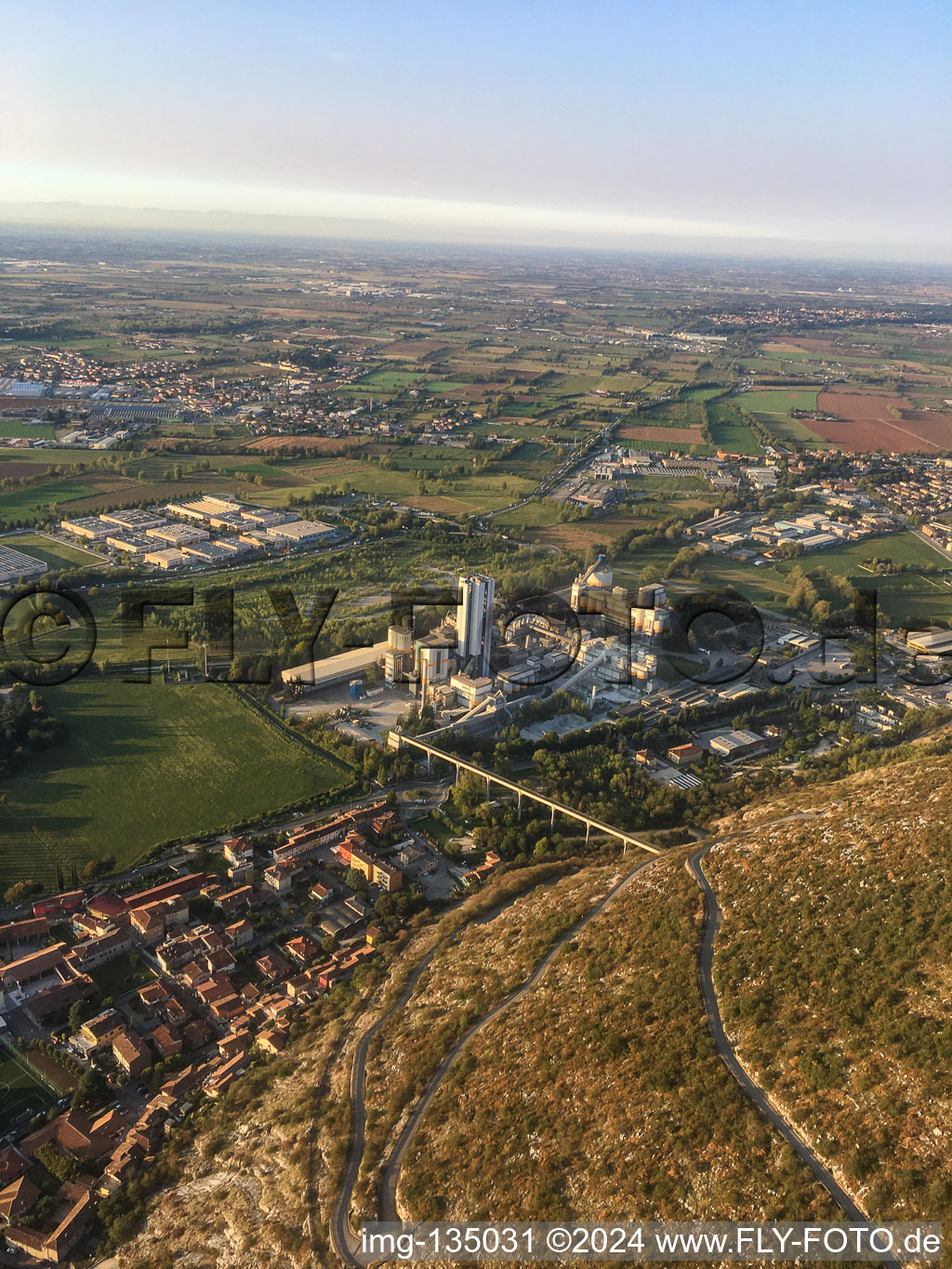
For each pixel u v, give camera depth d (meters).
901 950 128.00
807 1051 116.56
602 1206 106.62
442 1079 139.25
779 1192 100.44
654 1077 120.31
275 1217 122.62
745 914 151.50
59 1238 130.38
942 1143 99.12
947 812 157.12
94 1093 155.75
